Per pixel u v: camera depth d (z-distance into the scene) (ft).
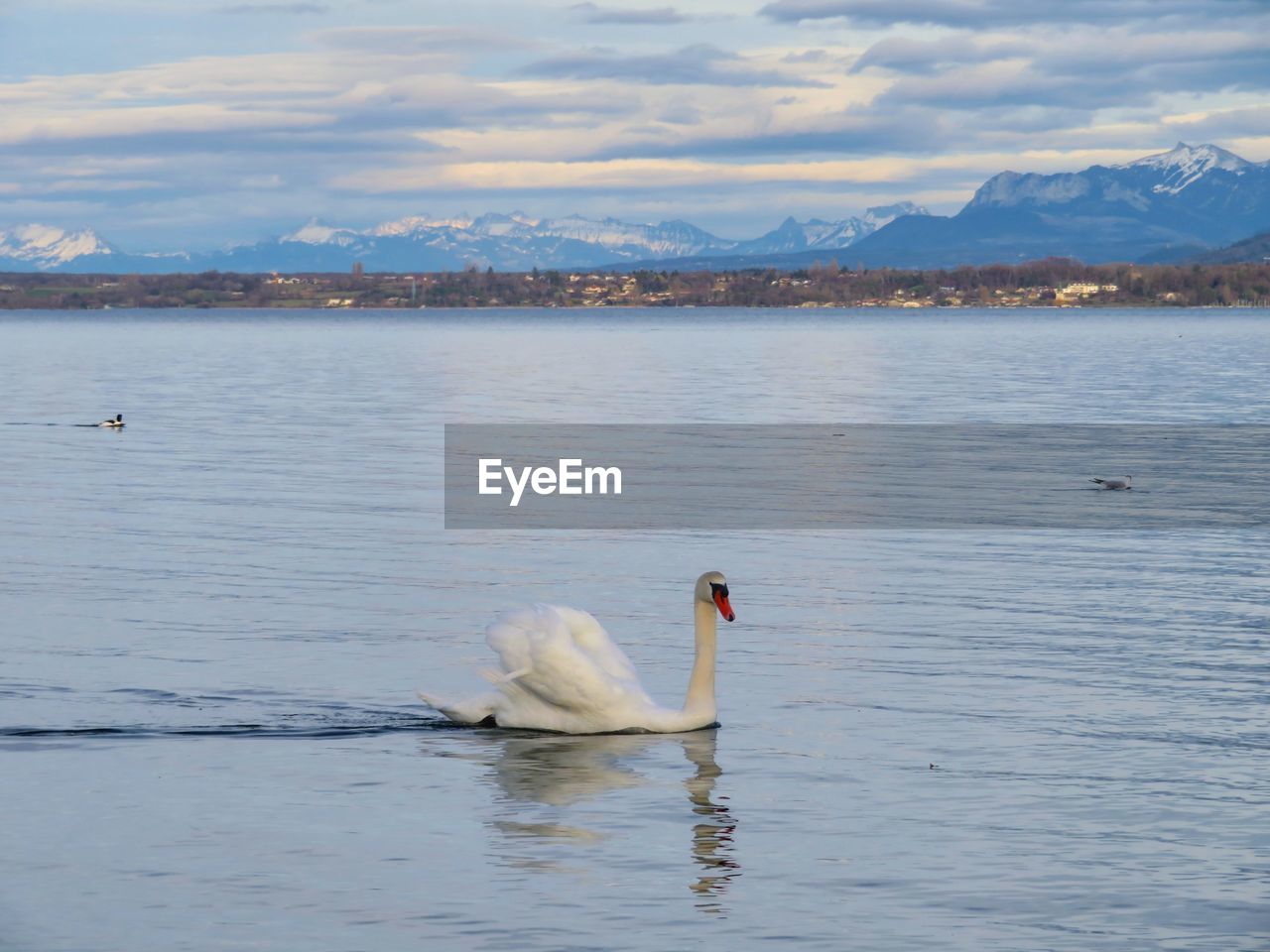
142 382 326.85
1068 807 51.01
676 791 52.60
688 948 40.11
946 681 67.87
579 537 110.93
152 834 48.16
